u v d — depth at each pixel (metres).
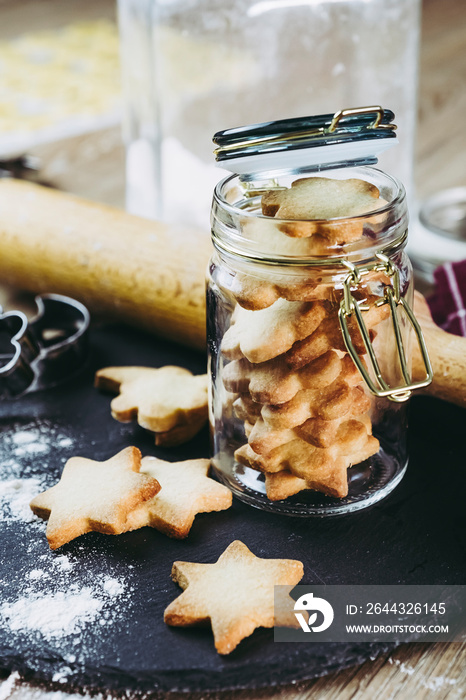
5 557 0.56
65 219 0.76
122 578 0.55
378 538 0.56
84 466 0.60
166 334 0.72
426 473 0.61
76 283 0.74
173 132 0.82
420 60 1.33
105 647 0.51
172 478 0.59
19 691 0.51
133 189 0.86
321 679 0.51
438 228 0.82
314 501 0.58
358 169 0.58
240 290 0.54
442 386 0.62
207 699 0.50
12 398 0.68
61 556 0.56
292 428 0.56
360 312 0.54
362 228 0.52
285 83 0.80
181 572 0.54
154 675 0.50
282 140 0.52
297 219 0.52
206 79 0.80
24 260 0.77
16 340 0.66
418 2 0.80
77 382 0.69
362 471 0.59
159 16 0.78
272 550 0.56
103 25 1.50
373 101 0.81
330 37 0.78
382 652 0.51
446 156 1.02
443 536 0.56
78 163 0.99
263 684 0.50
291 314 0.54
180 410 0.63
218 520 0.58
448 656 0.51
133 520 0.57
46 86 1.23
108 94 1.20
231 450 0.59
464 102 1.17
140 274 0.71
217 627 0.51
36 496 0.59
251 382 0.55
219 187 0.56
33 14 1.57
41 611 0.53
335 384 0.55
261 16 0.78
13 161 0.90
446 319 0.70
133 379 0.67
